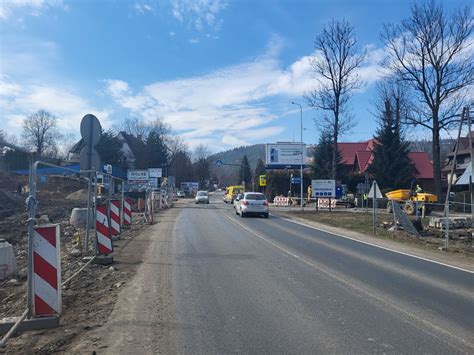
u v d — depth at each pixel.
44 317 5.95
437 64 38.09
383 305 7.11
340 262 11.30
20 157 16.98
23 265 10.52
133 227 20.20
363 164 69.56
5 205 27.83
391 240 17.53
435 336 5.64
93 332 5.75
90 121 10.99
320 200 47.72
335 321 6.23
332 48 45.12
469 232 19.59
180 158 117.25
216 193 125.44
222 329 5.86
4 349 5.14
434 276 9.73
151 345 5.28
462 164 70.31
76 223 18.91
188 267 10.23
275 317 6.40
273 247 13.91
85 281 8.70
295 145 58.72
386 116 57.72
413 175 60.25
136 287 8.23
